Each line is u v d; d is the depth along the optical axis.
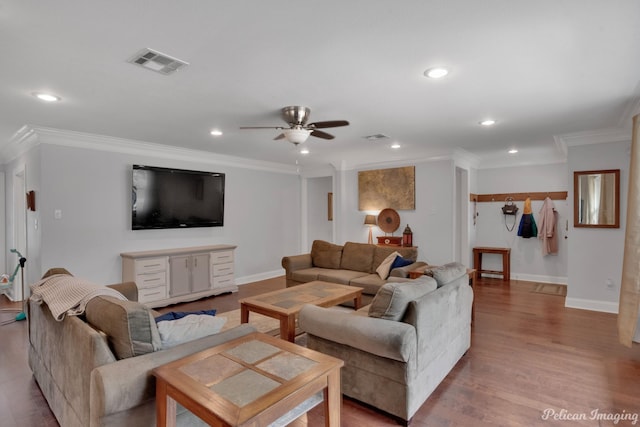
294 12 1.73
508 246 6.63
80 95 2.90
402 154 5.86
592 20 1.81
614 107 3.30
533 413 2.22
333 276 4.65
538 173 6.30
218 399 1.31
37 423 2.16
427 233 5.94
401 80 2.62
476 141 4.89
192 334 1.85
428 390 2.36
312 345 2.54
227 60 2.27
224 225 6.14
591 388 2.53
